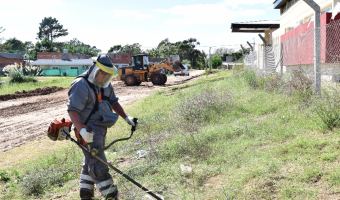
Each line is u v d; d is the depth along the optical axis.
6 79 27.25
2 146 7.85
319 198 2.80
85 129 2.89
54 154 6.22
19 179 4.99
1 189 4.71
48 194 4.33
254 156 4.17
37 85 25.31
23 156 6.71
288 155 3.92
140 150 5.57
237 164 4.02
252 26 22.05
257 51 14.99
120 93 18.78
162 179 3.99
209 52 29.39
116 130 7.71
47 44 108.94
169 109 9.73
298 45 11.86
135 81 23.88
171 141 5.69
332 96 5.56
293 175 3.30
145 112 10.35
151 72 24.22
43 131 9.34
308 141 4.22
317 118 5.19
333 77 6.89
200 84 15.55
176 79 30.56
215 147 4.93
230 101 8.13
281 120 5.81
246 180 3.44
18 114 12.85
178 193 3.52
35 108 14.27
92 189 3.30
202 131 6.04
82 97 3.04
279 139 4.66
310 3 6.75
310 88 7.09
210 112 7.61
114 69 3.07
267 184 3.23
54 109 13.65
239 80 13.18
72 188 4.47
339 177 3.04
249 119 6.50
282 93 8.27
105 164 3.14
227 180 3.62
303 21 14.52
